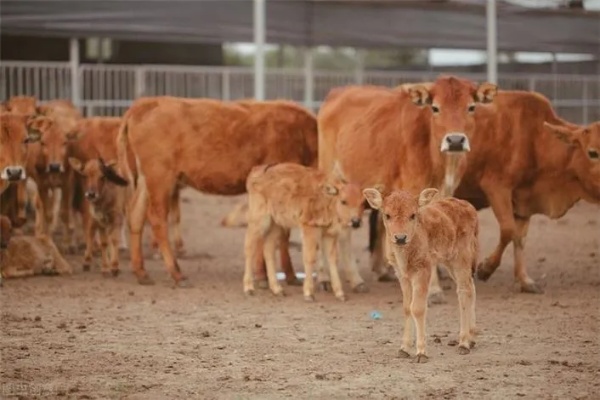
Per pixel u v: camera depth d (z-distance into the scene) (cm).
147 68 3083
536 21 3450
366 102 1772
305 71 3297
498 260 1712
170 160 1784
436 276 1559
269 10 3222
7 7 2975
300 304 1588
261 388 1102
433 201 1243
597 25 3497
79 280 1817
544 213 1714
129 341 1331
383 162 1656
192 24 3150
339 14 3297
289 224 1627
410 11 3366
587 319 1447
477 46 3425
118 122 2153
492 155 1686
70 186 2106
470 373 1155
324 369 1178
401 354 1230
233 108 1820
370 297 1647
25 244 1853
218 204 2939
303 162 1848
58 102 2453
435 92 1562
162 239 1780
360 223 1580
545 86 3431
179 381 1133
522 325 1407
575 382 1120
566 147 1678
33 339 1342
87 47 3544
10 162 1777
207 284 1788
